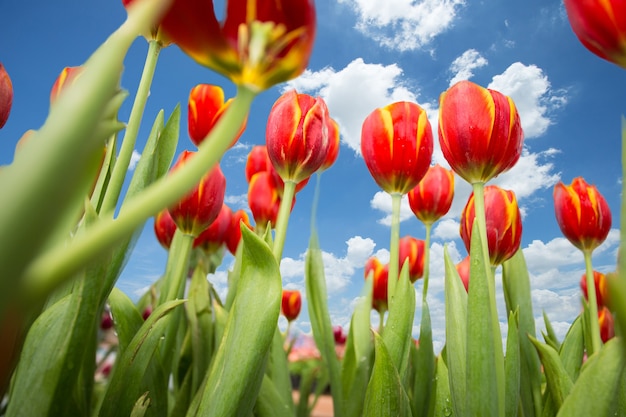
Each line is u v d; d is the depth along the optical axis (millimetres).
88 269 165
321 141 242
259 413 271
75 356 166
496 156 210
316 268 356
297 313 564
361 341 335
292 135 236
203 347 323
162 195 54
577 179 308
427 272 367
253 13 80
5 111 241
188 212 289
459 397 209
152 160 252
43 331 171
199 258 433
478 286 196
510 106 218
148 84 222
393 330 264
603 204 298
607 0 138
